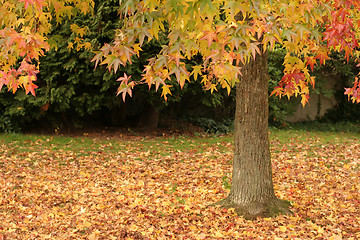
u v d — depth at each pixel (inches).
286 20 128.0
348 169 332.2
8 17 136.9
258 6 116.6
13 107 439.8
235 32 114.7
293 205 231.9
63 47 417.4
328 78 611.5
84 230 201.0
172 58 122.7
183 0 112.3
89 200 250.5
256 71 212.8
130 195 257.6
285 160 366.0
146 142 446.6
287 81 165.6
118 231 198.2
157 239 188.1
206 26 123.3
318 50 163.8
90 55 403.2
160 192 264.7
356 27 199.2
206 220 209.9
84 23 410.0
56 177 305.0
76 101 448.8
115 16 414.0
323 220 211.0
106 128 514.6
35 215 222.5
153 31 134.3
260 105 217.5
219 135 518.3
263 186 221.8
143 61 406.9
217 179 303.3
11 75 120.9
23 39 120.3
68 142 426.9
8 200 243.9
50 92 433.1
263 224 203.6
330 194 258.5
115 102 453.1
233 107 576.4
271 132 530.9
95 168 335.6
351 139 479.2
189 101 572.7
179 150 404.5
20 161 346.9
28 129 482.0
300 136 496.7
